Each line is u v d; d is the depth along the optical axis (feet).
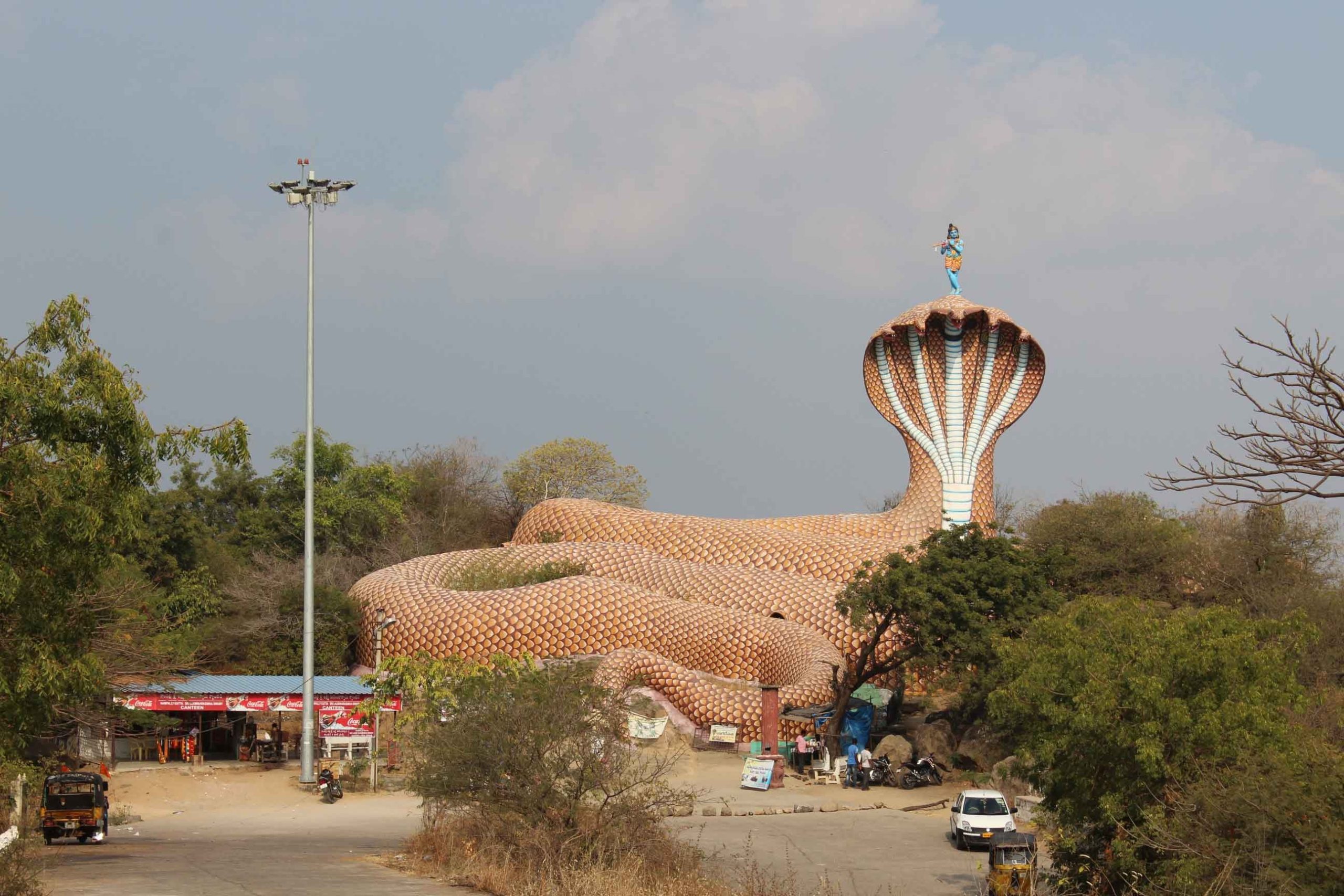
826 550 201.67
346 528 264.93
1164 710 66.64
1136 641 71.31
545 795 76.33
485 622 180.75
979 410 215.72
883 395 219.41
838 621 185.57
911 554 164.86
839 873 89.56
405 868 77.46
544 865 71.26
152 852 88.28
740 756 158.81
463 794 78.89
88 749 143.84
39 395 71.20
